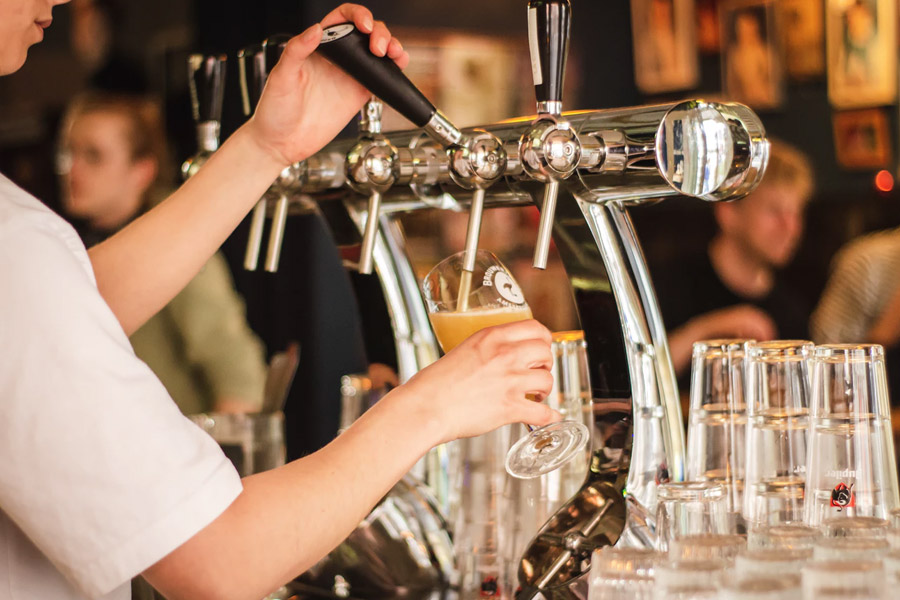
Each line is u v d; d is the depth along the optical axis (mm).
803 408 1014
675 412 1103
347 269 1415
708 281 3406
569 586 1050
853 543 813
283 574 791
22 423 721
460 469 1245
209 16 3490
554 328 3357
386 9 3229
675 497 916
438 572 1268
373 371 1416
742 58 3479
